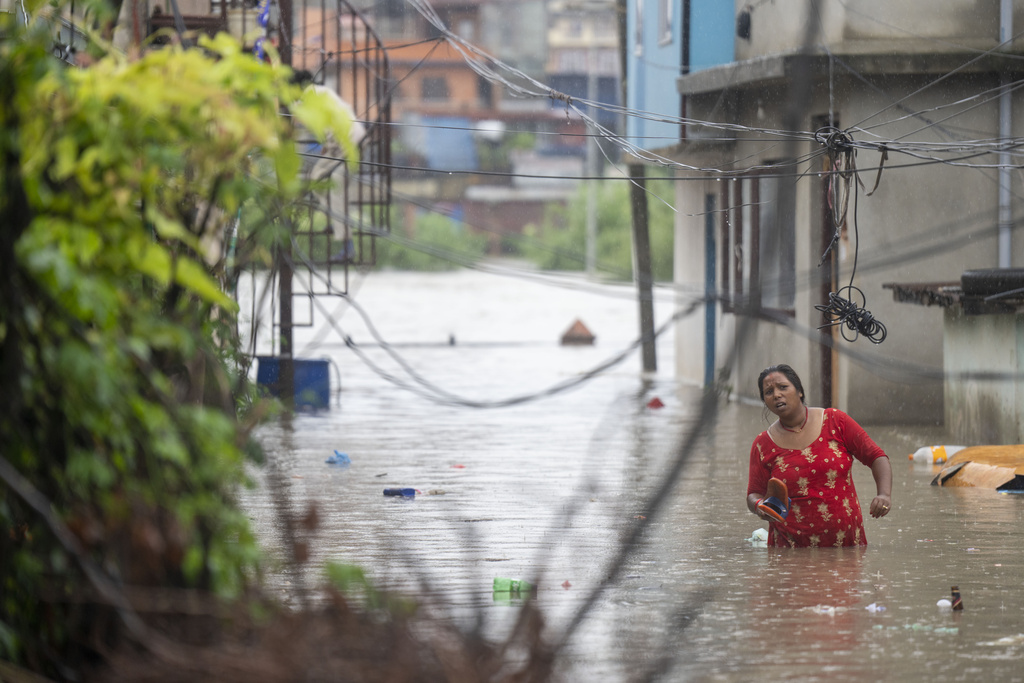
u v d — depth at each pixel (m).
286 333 28.38
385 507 17.38
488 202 136.38
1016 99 25.47
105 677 7.21
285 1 25.19
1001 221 25.84
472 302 74.69
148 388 7.59
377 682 6.92
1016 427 21.89
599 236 119.06
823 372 27.70
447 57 139.88
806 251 27.23
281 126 7.64
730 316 32.09
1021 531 15.45
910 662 9.86
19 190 6.93
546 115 141.75
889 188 26.36
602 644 10.32
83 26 7.97
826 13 25.62
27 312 7.00
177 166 7.14
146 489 7.28
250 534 7.79
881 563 13.46
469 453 23.41
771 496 13.80
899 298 24.62
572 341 50.31
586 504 17.64
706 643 10.40
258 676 6.79
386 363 42.62
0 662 7.38
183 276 7.23
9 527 7.62
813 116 27.70
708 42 31.20
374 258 28.47
